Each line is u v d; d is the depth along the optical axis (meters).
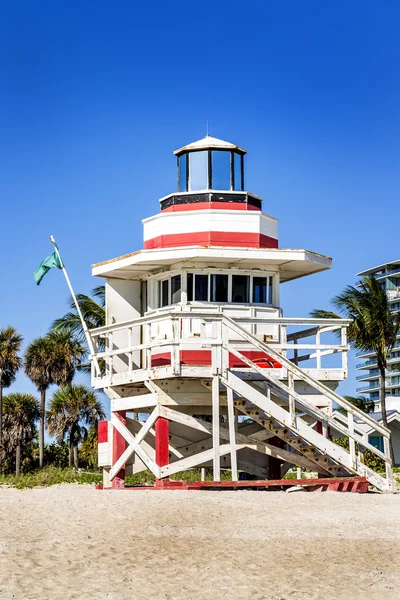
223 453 22.27
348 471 23.02
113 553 13.41
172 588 11.85
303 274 26.12
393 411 65.69
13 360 58.97
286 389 22.09
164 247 24.33
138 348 22.58
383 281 149.25
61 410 57.31
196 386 22.50
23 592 11.36
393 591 12.23
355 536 15.30
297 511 17.47
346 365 23.52
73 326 44.12
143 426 23.00
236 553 13.75
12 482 32.72
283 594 11.89
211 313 21.45
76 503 17.44
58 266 26.39
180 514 16.44
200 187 24.86
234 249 23.38
